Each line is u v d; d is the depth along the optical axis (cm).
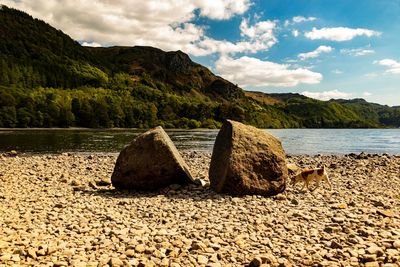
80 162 2873
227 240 1022
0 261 828
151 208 1407
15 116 11681
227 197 1572
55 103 13062
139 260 876
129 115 14838
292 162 3138
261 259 866
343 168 2567
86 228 1125
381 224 1146
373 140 8212
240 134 1694
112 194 1725
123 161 1786
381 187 1877
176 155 1841
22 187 1816
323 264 852
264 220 1216
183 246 973
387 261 871
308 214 1283
